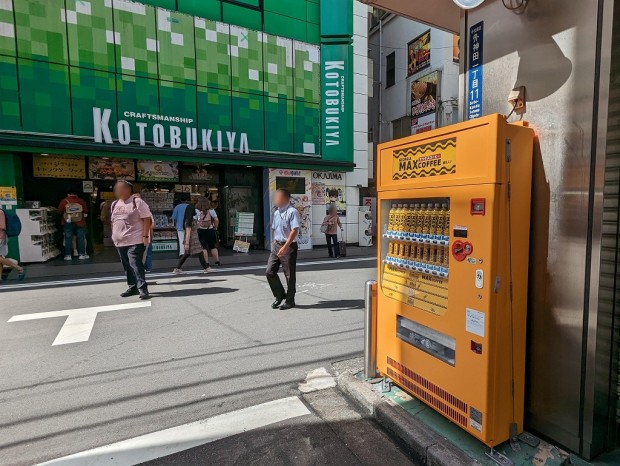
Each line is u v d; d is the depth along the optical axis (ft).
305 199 41.60
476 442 7.81
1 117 28.17
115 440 8.53
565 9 7.18
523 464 7.13
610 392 7.34
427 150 8.30
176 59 34.09
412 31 53.62
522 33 8.05
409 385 9.09
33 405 10.02
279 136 39.83
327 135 42.42
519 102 7.94
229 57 36.55
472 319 7.32
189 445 8.34
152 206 39.14
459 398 7.70
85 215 33.45
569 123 7.13
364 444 8.38
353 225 45.27
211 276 27.02
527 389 8.07
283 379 11.40
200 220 28.48
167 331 15.48
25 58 28.58
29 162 33.88
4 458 7.95
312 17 41.06
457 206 7.56
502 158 6.92
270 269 18.24
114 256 34.60
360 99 44.57
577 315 7.17
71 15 29.86
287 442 8.44
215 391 10.70
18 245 29.58
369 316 10.53
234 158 36.86
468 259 7.37
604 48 6.57
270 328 15.79
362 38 44.14
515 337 7.47
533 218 7.73
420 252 8.84
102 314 17.76
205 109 35.73
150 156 33.04
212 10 35.68
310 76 41.29
